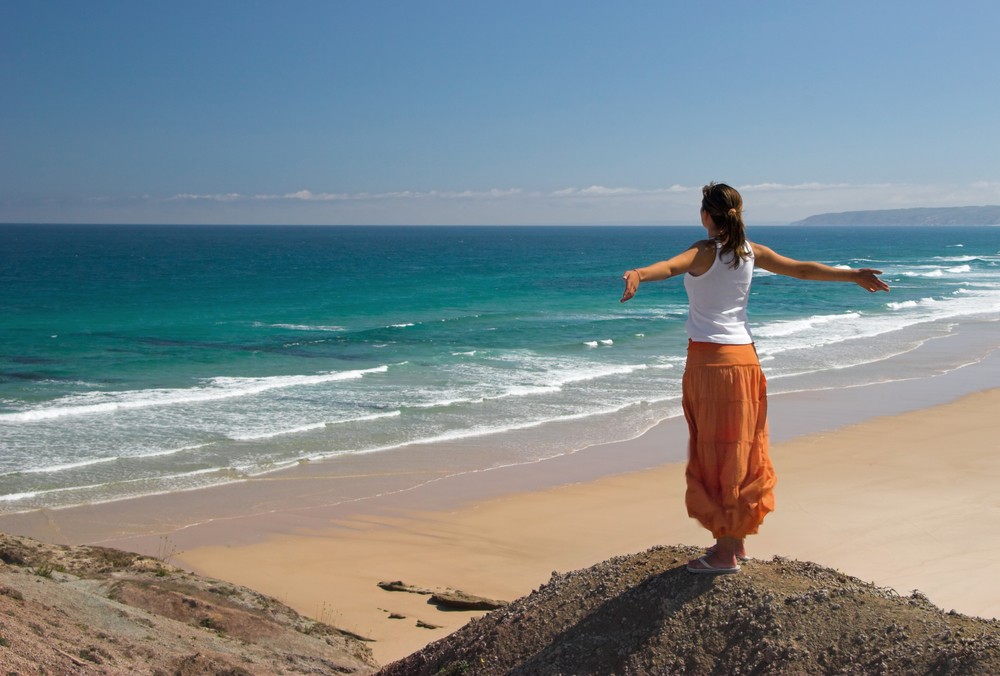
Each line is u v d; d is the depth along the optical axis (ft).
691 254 13.23
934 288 201.26
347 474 54.85
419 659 17.88
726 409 13.84
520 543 43.80
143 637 23.12
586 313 152.05
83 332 122.72
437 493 51.44
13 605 21.52
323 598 36.37
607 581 16.28
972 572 38.34
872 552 41.04
